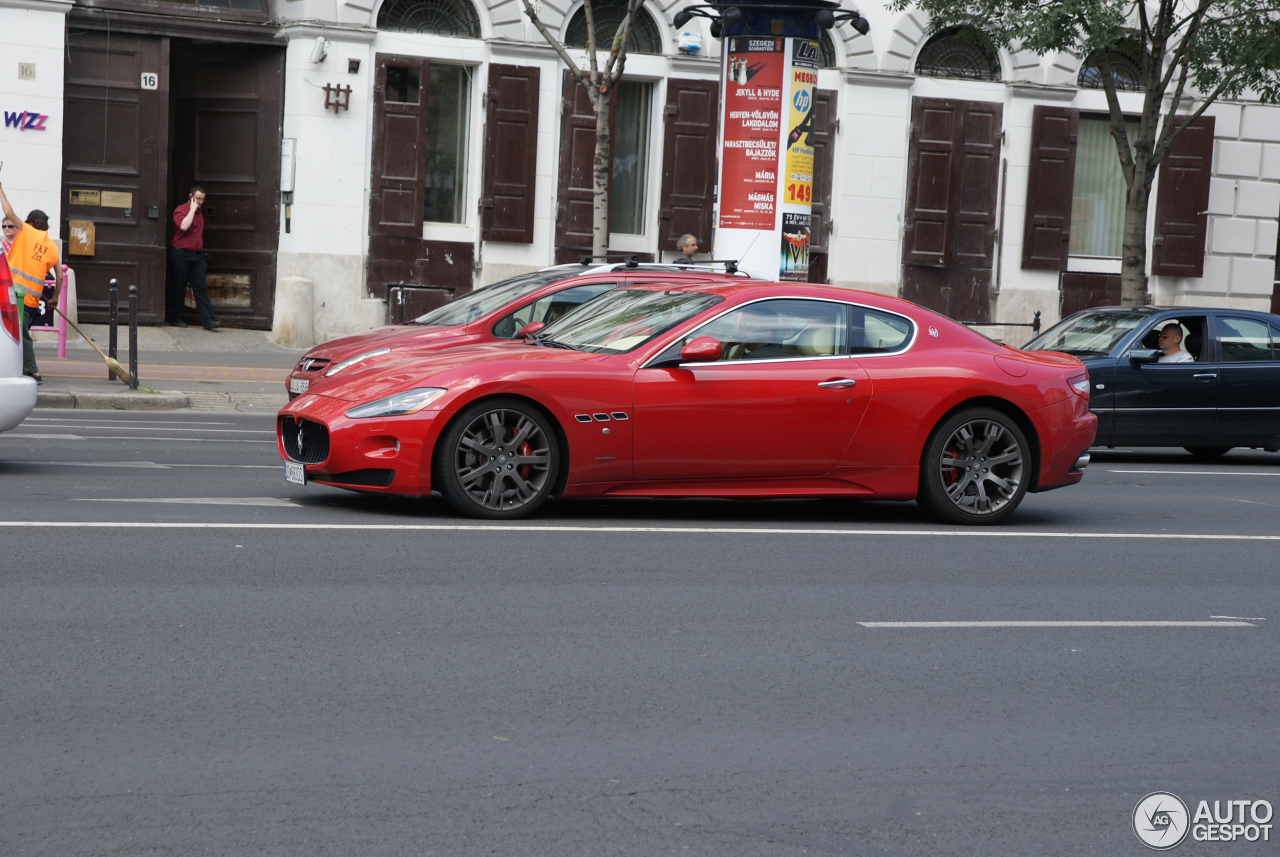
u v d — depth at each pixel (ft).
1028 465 53.78
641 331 50.39
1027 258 136.98
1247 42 102.32
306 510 48.62
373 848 21.16
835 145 131.44
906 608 38.45
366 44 118.21
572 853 21.30
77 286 113.50
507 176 123.24
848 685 30.71
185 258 114.83
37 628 32.09
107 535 42.63
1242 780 25.96
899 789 24.62
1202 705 30.58
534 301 66.90
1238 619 39.27
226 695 27.99
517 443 47.83
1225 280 144.77
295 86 117.19
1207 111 141.49
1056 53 135.64
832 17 95.96
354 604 35.58
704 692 29.66
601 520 50.06
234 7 115.96
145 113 114.32
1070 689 31.32
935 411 51.88
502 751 25.54
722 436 49.29
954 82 134.10
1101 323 83.56
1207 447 83.30
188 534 43.32
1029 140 136.56
